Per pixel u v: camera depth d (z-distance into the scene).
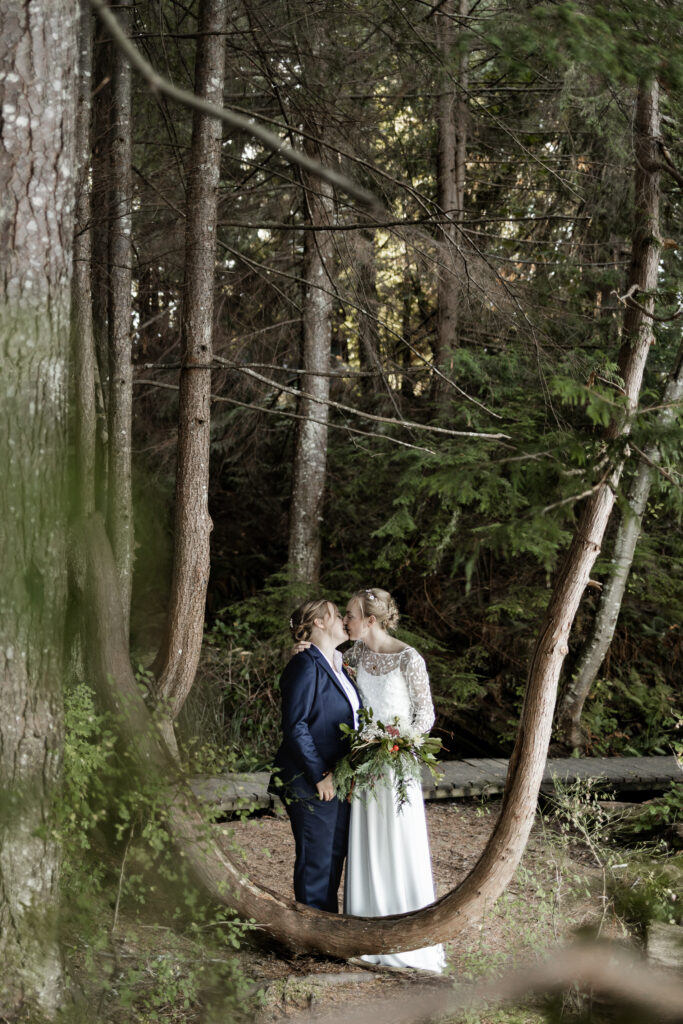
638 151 4.54
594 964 3.49
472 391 8.39
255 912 3.83
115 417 5.74
